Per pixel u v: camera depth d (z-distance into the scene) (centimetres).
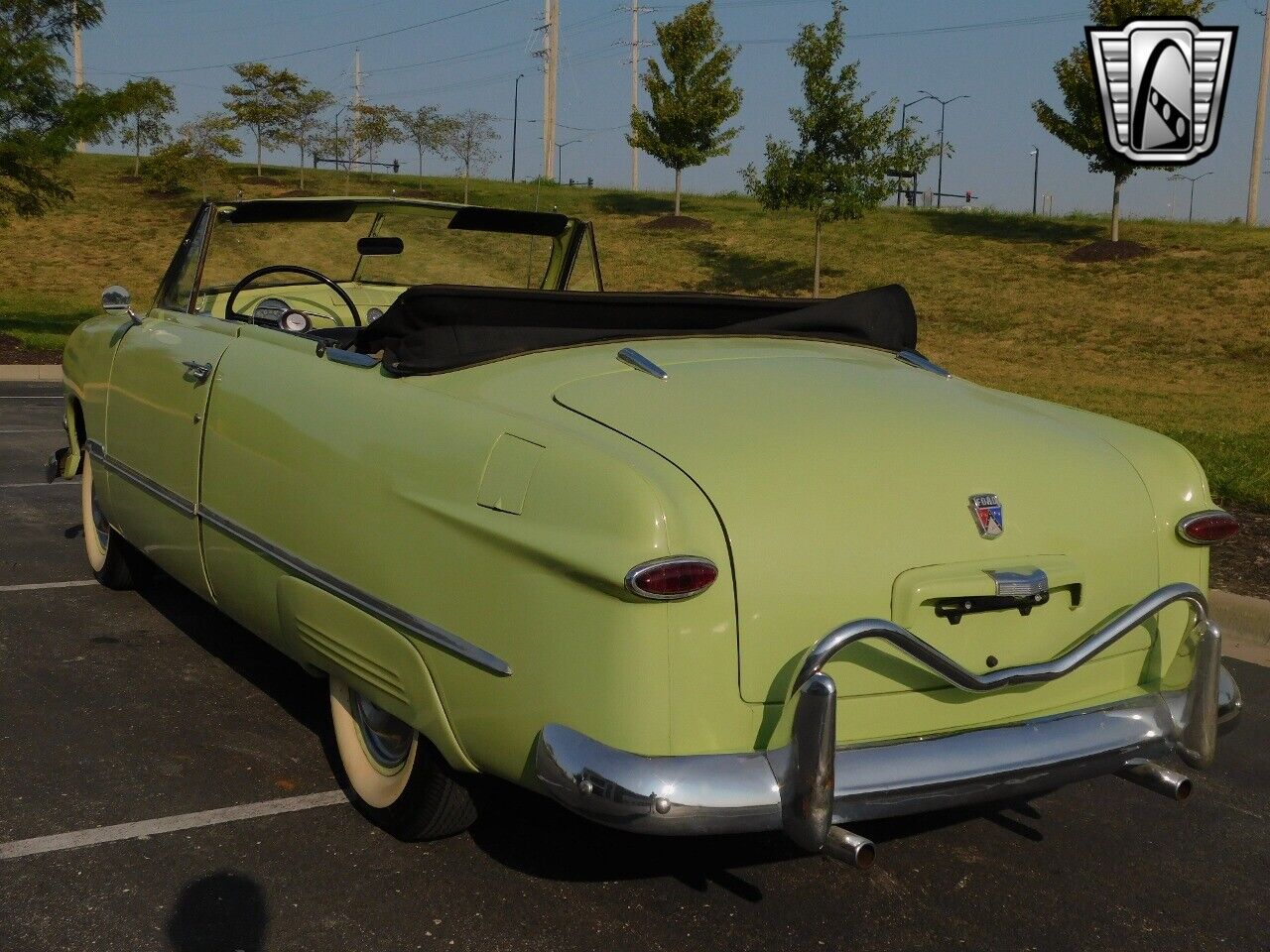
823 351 350
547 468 257
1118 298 2620
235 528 361
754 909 298
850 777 252
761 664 250
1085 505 293
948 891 314
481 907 292
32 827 325
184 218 3481
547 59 4238
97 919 281
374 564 295
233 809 341
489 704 264
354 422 310
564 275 508
